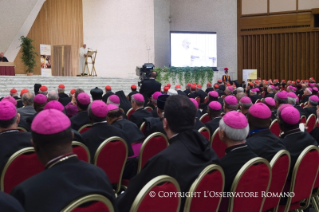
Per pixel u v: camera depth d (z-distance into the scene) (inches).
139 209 76.9
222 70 853.2
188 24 947.3
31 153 115.1
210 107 207.6
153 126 181.2
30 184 65.1
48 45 866.1
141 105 228.8
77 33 941.2
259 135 131.3
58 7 944.3
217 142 186.5
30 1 714.2
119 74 904.9
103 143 140.3
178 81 756.6
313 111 272.4
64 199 63.2
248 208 105.0
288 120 139.7
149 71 468.4
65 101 339.9
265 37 910.4
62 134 68.9
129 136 174.2
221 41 944.3
